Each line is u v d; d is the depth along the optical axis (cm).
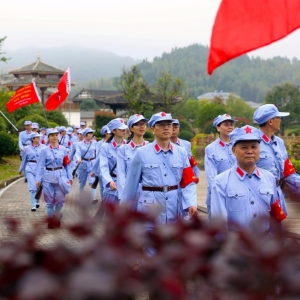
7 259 231
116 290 209
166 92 5047
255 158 571
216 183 579
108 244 238
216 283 220
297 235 276
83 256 230
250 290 219
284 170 762
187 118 7256
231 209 573
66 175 1223
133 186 701
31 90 2412
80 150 1686
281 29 530
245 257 232
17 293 209
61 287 207
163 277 219
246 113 8025
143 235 252
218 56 540
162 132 686
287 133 5700
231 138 588
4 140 2930
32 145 1498
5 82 6994
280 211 583
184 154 702
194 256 231
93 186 1243
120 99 6316
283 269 222
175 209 691
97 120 5816
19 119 4234
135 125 912
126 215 262
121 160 912
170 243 250
